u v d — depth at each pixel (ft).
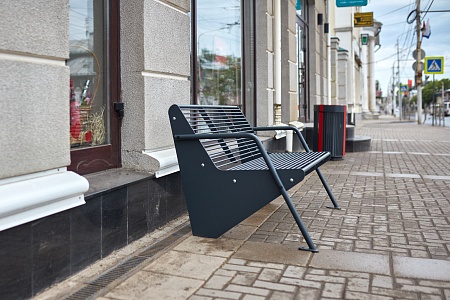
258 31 26.17
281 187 11.66
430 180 22.31
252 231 13.28
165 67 14.25
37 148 9.13
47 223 9.08
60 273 9.46
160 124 14.02
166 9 14.32
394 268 10.39
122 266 10.40
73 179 9.79
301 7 41.63
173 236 12.67
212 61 21.44
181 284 9.49
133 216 12.08
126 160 13.57
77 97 12.31
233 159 14.57
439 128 79.30
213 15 21.52
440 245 12.10
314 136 30.66
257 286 9.39
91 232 10.39
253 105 26.45
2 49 8.36
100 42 13.17
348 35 92.43
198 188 12.59
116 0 13.51
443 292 9.12
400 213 15.60
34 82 9.05
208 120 14.20
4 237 8.13
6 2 8.40
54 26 9.51
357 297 8.89
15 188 8.52
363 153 35.24
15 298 8.38
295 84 33.40
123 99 13.61
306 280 9.70
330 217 15.03
